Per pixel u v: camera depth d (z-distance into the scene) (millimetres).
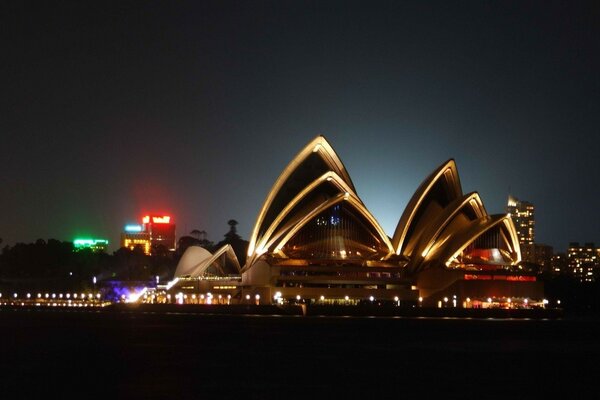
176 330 76812
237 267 129375
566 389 41156
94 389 39094
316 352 56844
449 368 48688
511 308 101375
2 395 37406
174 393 38031
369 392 38938
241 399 36562
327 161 104062
